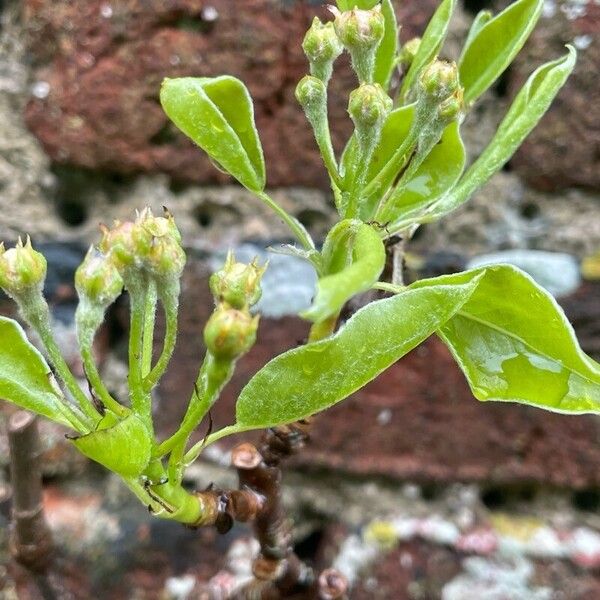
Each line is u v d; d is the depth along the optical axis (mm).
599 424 261
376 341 118
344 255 133
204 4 239
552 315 128
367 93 124
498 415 263
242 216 257
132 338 117
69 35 241
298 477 266
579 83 245
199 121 146
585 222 256
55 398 127
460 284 120
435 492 266
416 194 157
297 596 186
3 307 247
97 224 254
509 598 256
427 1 240
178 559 254
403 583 257
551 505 267
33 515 195
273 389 122
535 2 160
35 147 247
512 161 258
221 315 106
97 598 250
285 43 243
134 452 113
